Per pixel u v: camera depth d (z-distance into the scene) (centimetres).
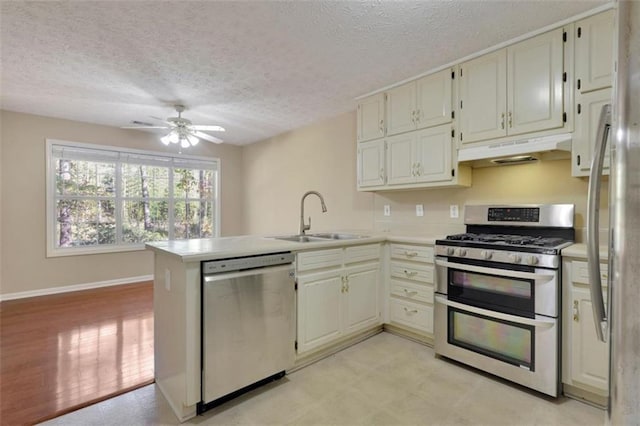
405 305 273
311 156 458
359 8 196
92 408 182
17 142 405
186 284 169
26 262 410
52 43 237
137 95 342
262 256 198
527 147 218
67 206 443
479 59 248
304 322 225
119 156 481
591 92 199
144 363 234
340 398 191
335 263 245
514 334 202
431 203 315
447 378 213
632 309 55
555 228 231
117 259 477
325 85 313
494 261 209
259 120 435
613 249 60
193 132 383
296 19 207
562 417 172
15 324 310
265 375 199
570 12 199
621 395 57
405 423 169
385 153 312
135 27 216
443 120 269
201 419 173
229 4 192
